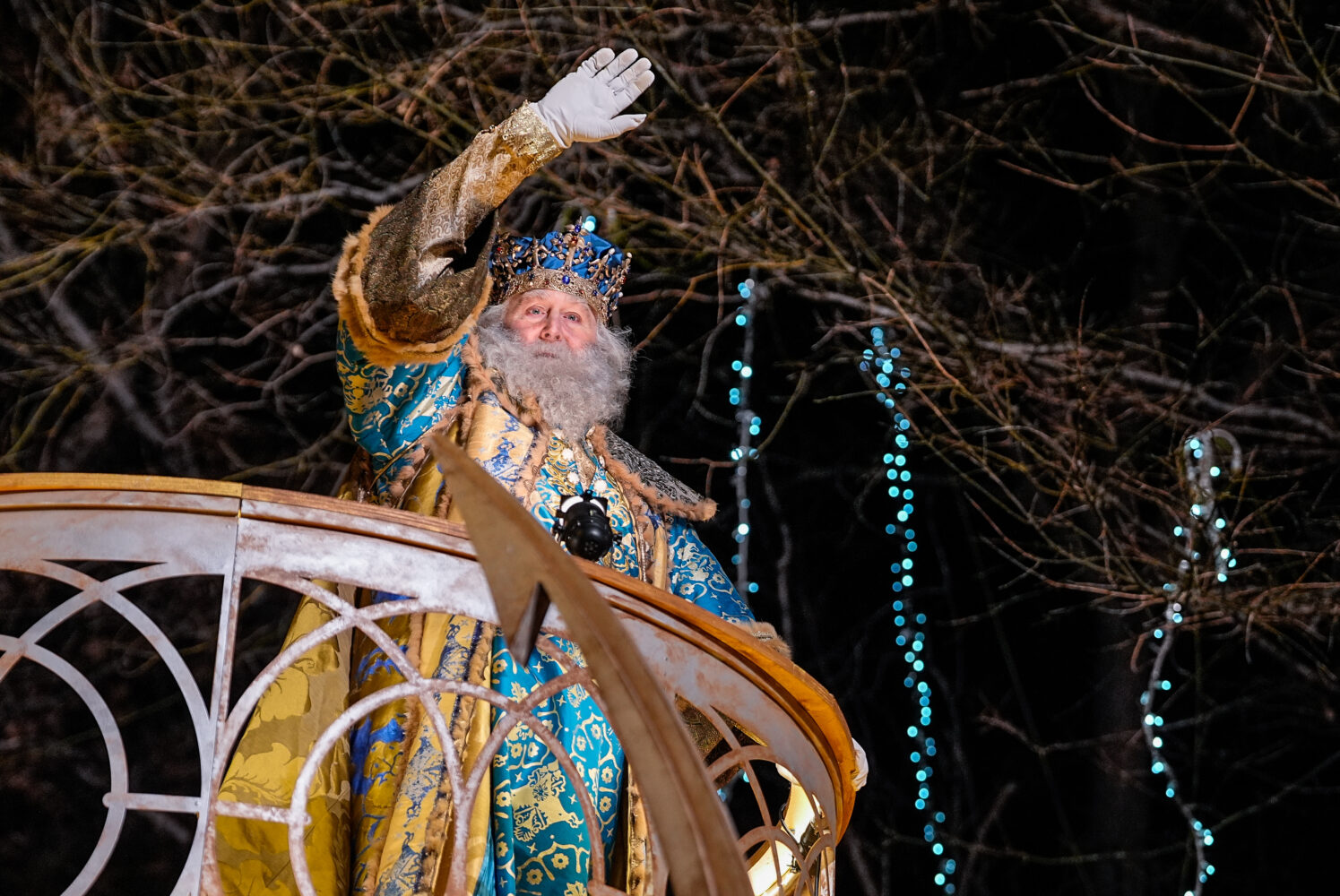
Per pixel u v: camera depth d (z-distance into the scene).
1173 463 10.71
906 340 11.38
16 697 11.24
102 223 10.84
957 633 13.59
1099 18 11.73
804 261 10.62
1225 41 11.62
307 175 11.12
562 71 10.87
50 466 11.38
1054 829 13.12
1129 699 12.86
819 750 3.94
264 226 11.70
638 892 4.14
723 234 10.36
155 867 11.09
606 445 5.09
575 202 10.49
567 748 4.30
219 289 11.18
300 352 11.40
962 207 12.24
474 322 4.33
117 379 11.46
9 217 10.91
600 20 10.63
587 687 3.27
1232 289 12.13
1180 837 12.93
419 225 4.17
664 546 4.95
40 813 11.12
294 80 11.03
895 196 12.03
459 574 3.31
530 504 4.70
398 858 3.90
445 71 10.71
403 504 4.59
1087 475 10.55
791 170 11.70
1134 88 12.19
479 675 4.16
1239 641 12.79
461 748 4.08
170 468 11.57
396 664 3.19
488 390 4.88
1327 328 11.60
